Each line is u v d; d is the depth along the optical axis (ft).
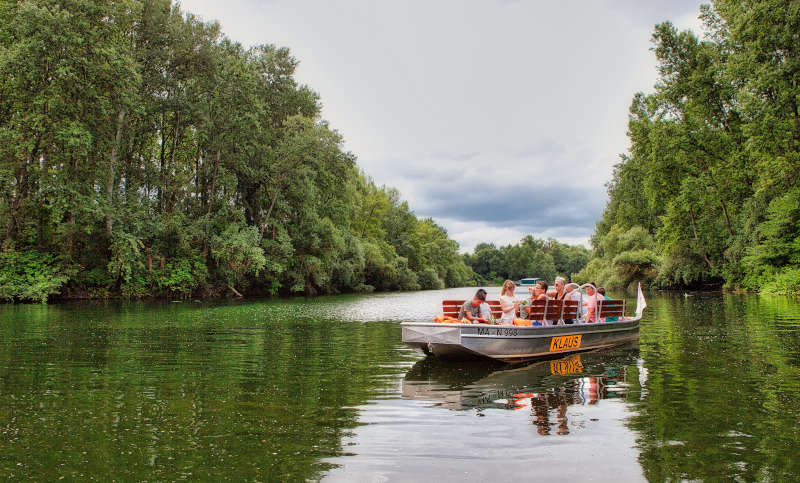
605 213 211.61
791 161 84.99
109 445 14.25
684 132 106.93
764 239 99.55
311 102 141.28
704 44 107.24
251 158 122.93
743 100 87.81
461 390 21.33
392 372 25.46
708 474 11.97
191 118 106.32
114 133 95.14
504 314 32.07
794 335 36.60
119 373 24.79
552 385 22.21
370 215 212.43
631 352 31.71
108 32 86.99
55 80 82.12
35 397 19.83
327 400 19.53
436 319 31.68
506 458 13.12
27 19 77.41
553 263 561.02
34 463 12.90
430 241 326.85
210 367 26.50
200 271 107.86
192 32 106.11
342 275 156.25
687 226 121.49
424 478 11.83
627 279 146.30
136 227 97.45
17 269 84.28
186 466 12.65
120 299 97.81
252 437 14.96
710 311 59.98
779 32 81.20
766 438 14.47
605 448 13.82
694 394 19.79
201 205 117.70
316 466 12.62
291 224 135.23
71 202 84.99
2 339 37.52
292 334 41.73
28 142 79.46
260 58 135.23
